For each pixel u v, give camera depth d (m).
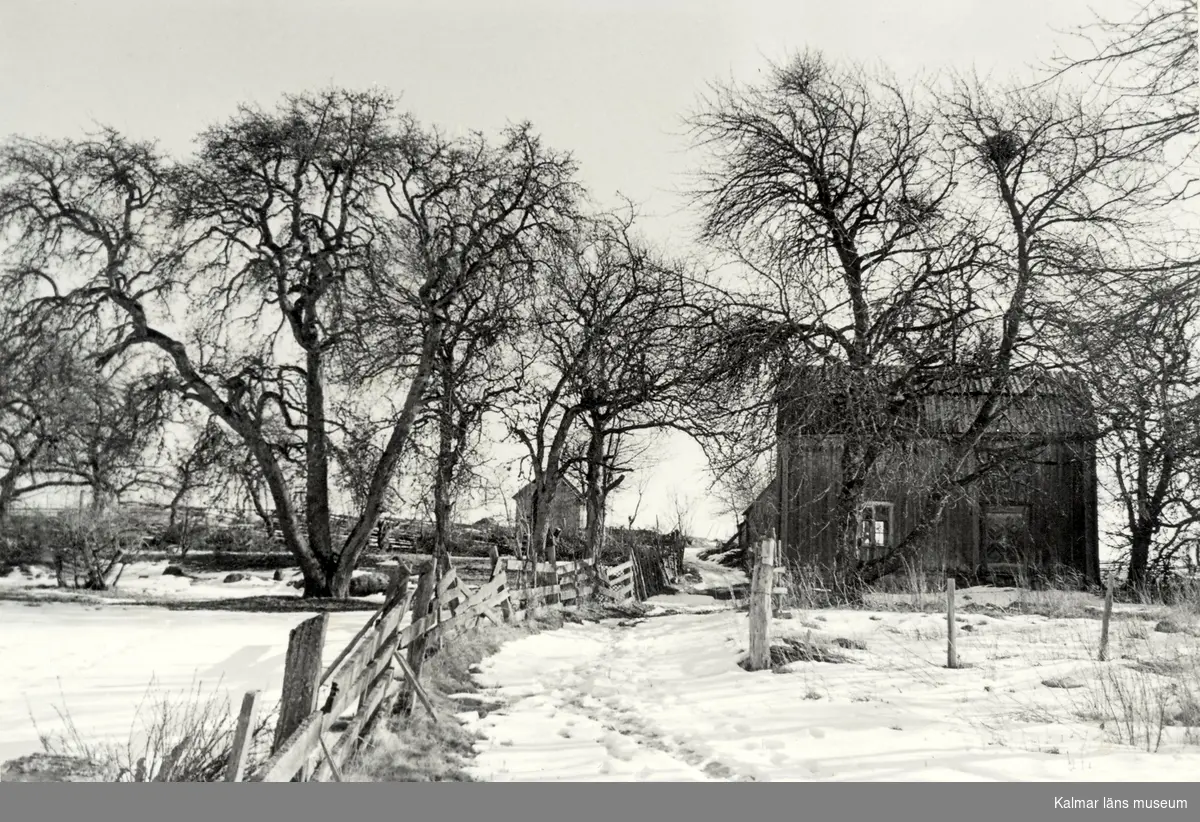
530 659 12.89
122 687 9.30
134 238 27.45
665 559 40.59
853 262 21.52
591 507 31.20
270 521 30.14
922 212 20.25
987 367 19.30
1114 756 7.21
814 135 22.39
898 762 7.16
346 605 24.88
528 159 27.56
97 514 28.61
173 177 27.14
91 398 26.78
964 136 19.94
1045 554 25.69
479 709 9.35
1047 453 25.95
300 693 5.48
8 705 8.31
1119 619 14.66
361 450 27.86
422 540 40.78
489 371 27.48
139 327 27.64
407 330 27.08
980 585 25.62
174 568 35.75
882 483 21.05
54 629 15.17
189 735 5.98
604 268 29.52
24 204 27.05
